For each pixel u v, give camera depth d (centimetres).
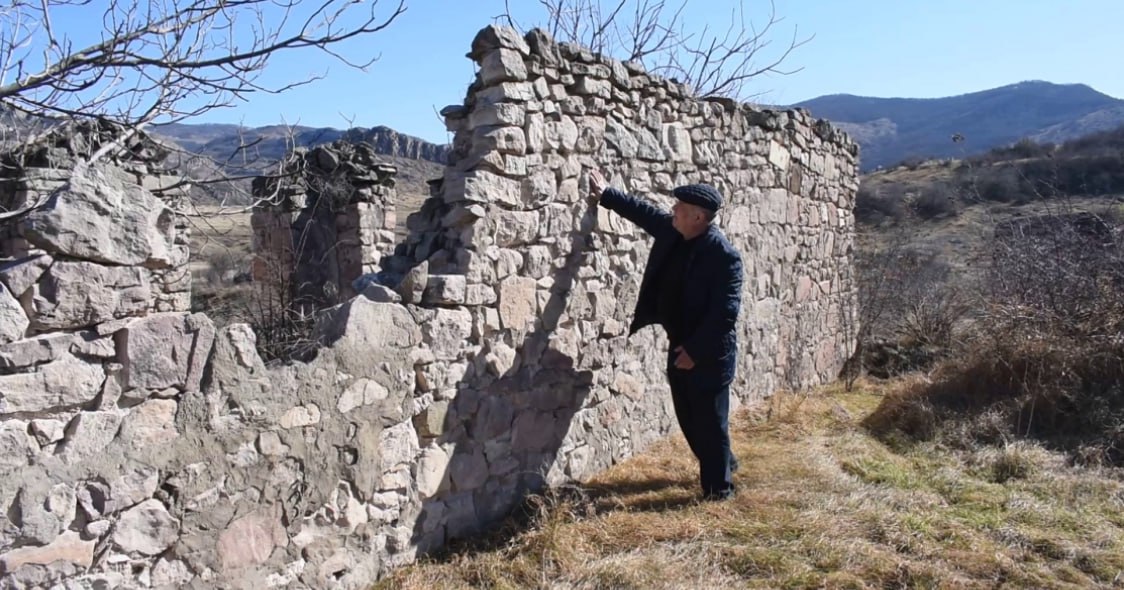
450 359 400
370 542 360
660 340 591
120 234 257
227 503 297
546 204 456
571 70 475
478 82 438
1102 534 429
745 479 499
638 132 539
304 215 1074
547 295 462
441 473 398
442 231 427
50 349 242
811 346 873
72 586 251
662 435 595
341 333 346
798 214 822
